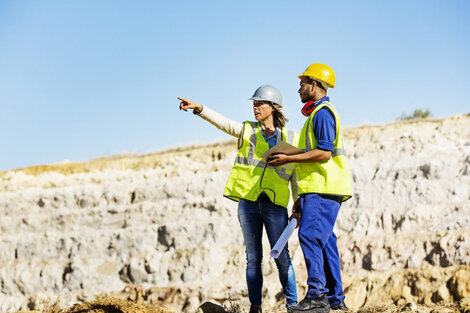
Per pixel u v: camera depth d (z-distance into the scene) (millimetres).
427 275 10750
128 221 15453
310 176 5441
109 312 6957
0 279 15367
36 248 15805
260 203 5988
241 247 13500
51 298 14445
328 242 5879
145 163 20891
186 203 15000
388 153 14711
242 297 12336
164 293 13062
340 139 5492
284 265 6055
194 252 13609
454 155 13328
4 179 20859
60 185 19094
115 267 14500
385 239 11844
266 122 6180
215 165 17438
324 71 5637
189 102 6074
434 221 11898
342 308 5902
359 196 13031
